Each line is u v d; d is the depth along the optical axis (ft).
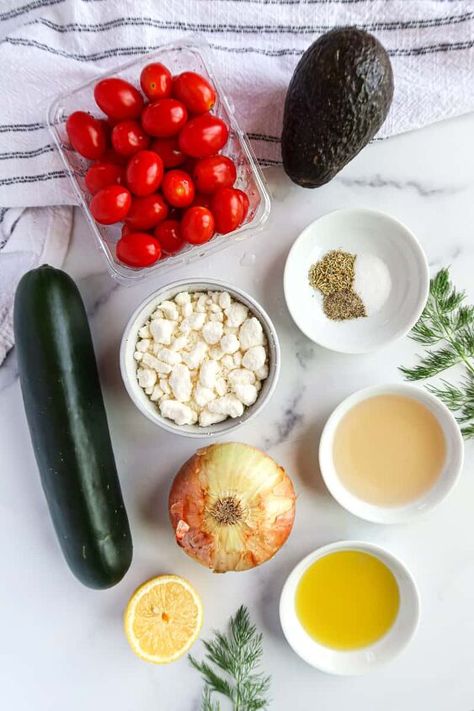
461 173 2.00
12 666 2.09
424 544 2.06
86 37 1.92
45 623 2.08
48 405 1.81
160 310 1.90
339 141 1.75
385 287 1.99
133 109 1.79
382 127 1.96
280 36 1.93
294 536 2.06
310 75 1.72
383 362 2.03
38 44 1.90
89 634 2.08
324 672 2.07
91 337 1.97
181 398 1.89
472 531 2.06
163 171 1.78
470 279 2.02
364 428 2.01
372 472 2.02
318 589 2.06
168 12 1.92
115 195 1.74
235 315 1.89
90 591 2.07
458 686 2.09
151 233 1.85
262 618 2.07
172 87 1.79
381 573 2.05
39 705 2.10
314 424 2.04
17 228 2.00
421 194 2.01
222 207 1.79
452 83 1.93
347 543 1.98
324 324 2.01
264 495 1.87
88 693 2.09
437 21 1.89
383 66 1.71
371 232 1.98
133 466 2.05
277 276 2.02
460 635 2.08
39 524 2.07
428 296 1.96
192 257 1.94
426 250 2.02
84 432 1.83
